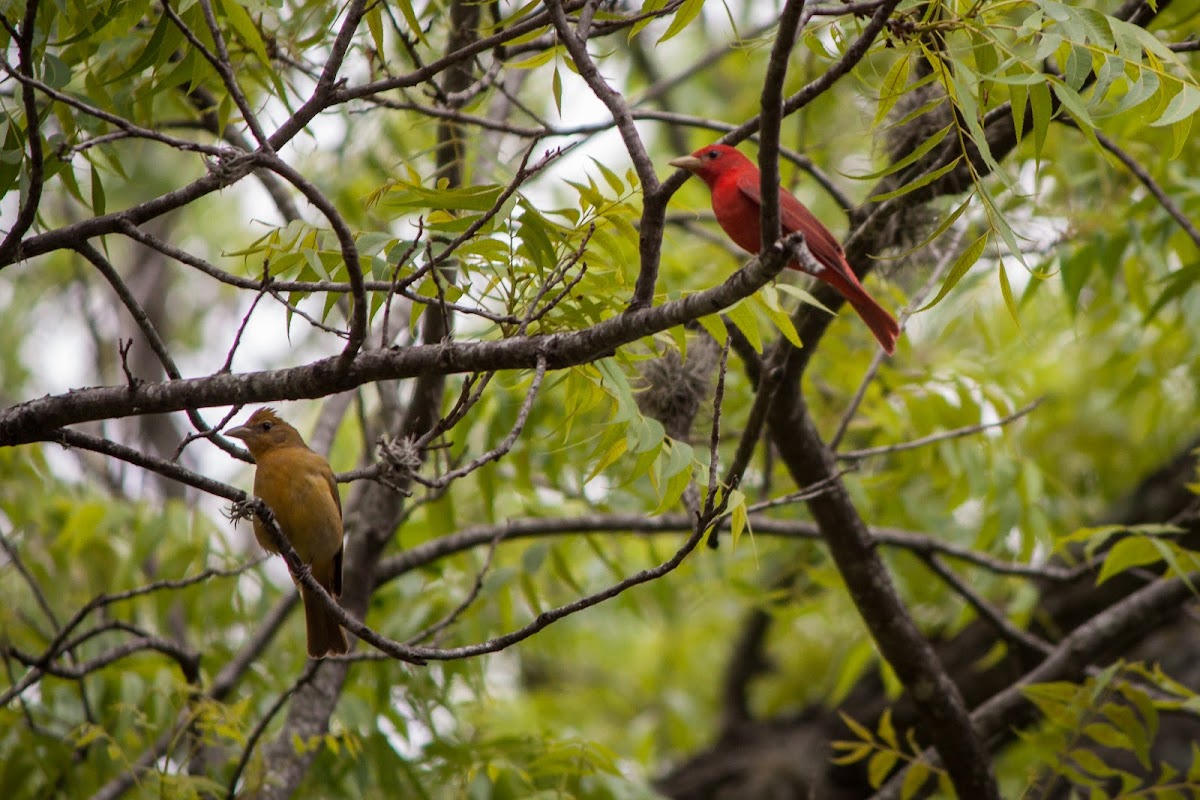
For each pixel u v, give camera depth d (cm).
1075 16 599
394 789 1067
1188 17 871
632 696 1903
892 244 977
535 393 591
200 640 1159
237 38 870
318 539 830
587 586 1441
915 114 602
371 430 1183
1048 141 1188
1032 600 1127
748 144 1485
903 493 1266
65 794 1071
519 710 1670
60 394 673
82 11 695
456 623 1130
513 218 643
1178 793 909
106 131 758
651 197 601
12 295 1756
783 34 514
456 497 1277
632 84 1827
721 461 1203
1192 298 1120
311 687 1034
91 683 1109
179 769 880
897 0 584
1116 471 1498
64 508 1203
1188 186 1047
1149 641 1385
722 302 567
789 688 1680
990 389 1181
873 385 1202
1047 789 941
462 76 1036
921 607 1383
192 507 1154
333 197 1248
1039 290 1377
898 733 1355
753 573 1430
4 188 690
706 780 1446
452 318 836
